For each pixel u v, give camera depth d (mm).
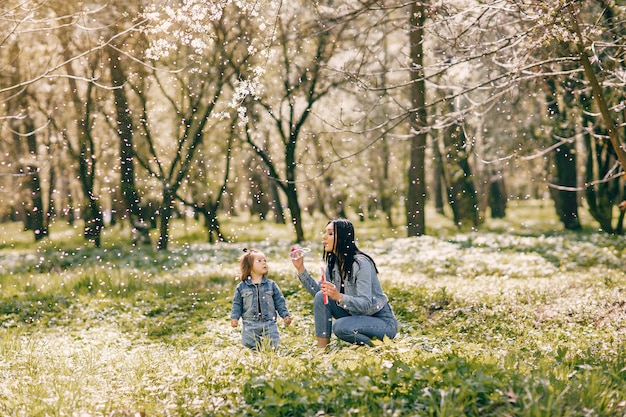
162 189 25734
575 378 5391
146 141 26703
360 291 7148
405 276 15812
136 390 5867
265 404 4801
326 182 33375
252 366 5891
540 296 11227
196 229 36750
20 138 27438
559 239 23516
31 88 24188
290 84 25906
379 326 7160
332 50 21094
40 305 12805
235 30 20328
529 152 26391
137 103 25375
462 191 29859
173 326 10836
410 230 25156
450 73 12273
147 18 9477
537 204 57906
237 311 8062
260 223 42281
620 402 4867
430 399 4664
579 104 14820
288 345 7898
